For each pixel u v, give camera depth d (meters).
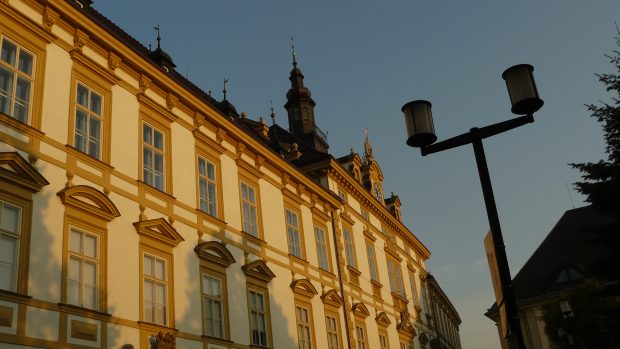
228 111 26.14
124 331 16.67
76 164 16.66
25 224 14.58
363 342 32.31
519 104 9.09
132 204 18.41
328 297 29.48
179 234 19.91
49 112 16.28
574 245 53.12
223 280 21.81
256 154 26.52
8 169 14.54
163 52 22.83
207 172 22.92
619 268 23.39
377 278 37.62
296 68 45.44
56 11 17.22
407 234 46.28
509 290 8.26
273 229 26.50
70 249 15.74
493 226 8.79
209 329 20.44
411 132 9.54
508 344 8.17
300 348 25.81
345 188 36.72
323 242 31.44
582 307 29.42
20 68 15.86
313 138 42.12
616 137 23.42
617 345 28.31
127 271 17.41
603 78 24.00
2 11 15.62
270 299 24.52
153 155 20.16
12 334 13.48
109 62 19.09
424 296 48.56
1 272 13.84
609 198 22.98
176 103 21.91
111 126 18.52
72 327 15.05
